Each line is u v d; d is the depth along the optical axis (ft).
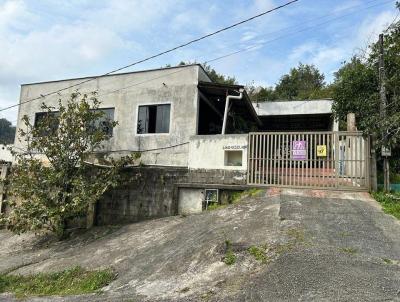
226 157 36.50
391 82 33.42
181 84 43.04
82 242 34.83
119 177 37.40
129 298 19.34
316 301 14.88
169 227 31.55
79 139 38.60
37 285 24.85
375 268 17.40
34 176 36.99
